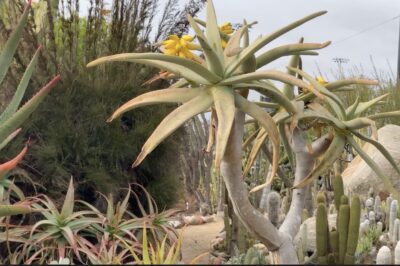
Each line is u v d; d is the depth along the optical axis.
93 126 4.02
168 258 2.15
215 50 1.96
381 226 3.57
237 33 1.98
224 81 1.84
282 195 5.10
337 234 2.19
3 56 3.12
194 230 5.34
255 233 1.98
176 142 4.55
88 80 4.09
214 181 7.34
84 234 3.39
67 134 3.94
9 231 2.98
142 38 4.59
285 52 2.00
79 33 4.66
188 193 7.53
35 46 4.13
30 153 3.88
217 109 1.75
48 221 2.96
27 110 2.89
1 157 3.71
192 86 2.01
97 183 3.94
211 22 2.02
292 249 2.05
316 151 2.32
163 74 2.19
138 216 4.33
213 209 6.91
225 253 3.61
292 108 2.00
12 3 4.32
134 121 4.31
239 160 1.90
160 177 4.41
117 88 4.13
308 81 2.36
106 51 4.33
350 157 5.88
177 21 4.70
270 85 2.04
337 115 2.38
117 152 4.06
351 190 4.94
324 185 5.21
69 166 3.99
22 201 3.12
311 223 3.50
